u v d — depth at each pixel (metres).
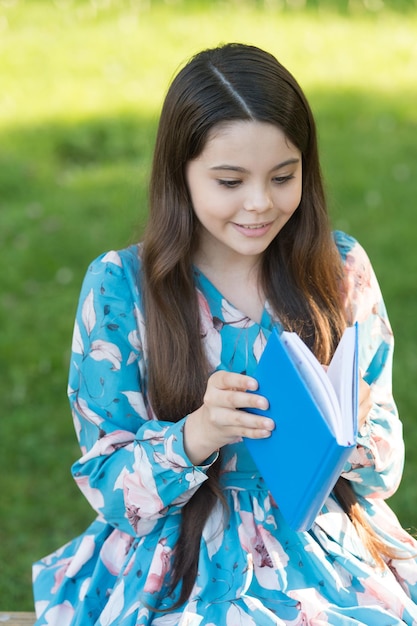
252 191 2.03
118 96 7.66
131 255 2.31
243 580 2.07
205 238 2.27
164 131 2.15
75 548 2.46
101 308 2.24
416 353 4.64
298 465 1.86
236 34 8.94
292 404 1.85
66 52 8.58
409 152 6.70
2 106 7.49
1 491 3.99
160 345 2.20
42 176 6.43
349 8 9.75
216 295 2.24
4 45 8.74
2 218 5.90
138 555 2.19
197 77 2.07
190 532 2.16
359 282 2.37
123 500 2.16
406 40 8.95
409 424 4.14
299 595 2.07
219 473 2.21
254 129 2.00
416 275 5.24
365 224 5.76
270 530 2.16
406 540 2.33
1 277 5.33
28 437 4.27
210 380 1.99
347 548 2.19
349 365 1.85
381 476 2.24
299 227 2.29
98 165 6.74
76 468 2.26
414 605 2.13
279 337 1.89
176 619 2.08
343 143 6.83
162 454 2.10
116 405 2.23
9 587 3.50
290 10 9.66
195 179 2.10
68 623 2.25
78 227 5.76
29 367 4.67
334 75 8.05
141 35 8.94
